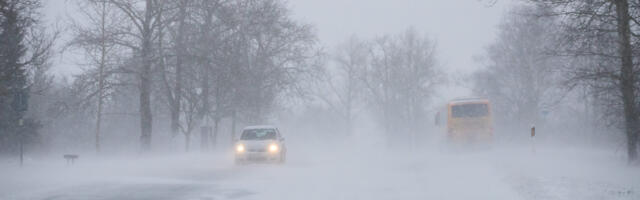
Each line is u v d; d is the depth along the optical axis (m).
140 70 49.19
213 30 53.09
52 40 37.16
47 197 20.52
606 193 19.89
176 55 49.97
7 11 33.44
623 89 33.03
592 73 32.88
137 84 51.72
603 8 30.55
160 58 49.81
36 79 50.41
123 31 50.41
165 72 51.19
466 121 58.94
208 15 52.38
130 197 20.56
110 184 25.14
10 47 34.50
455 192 21.47
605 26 31.22
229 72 53.88
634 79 31.44
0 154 58.22
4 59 34.47
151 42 50.69
